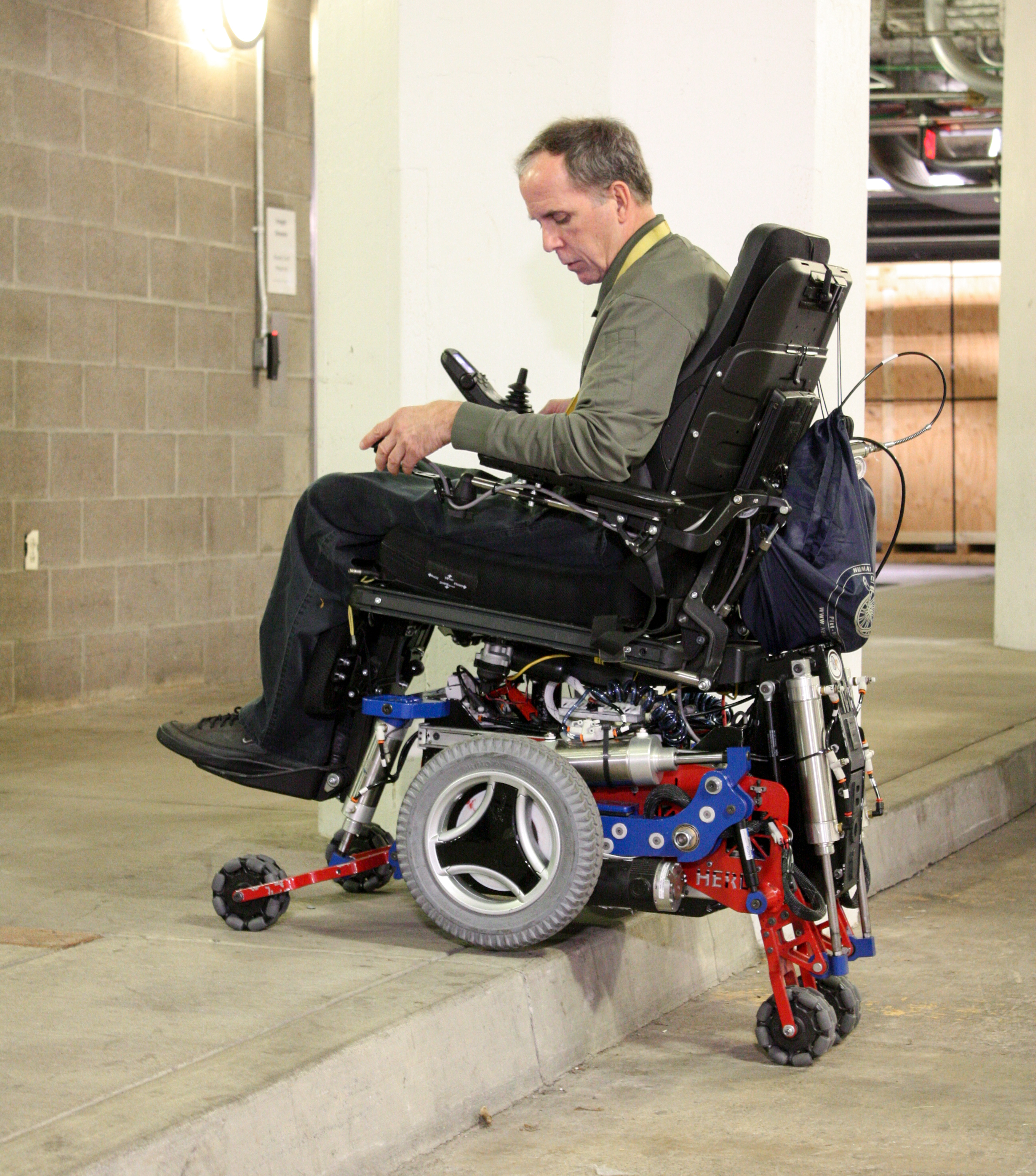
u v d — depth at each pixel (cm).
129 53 680
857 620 292
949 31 1278
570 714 308
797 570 290
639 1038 323
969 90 1460
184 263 711
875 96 1498
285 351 764
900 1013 341
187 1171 215
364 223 422
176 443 712
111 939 317
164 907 344
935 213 1728
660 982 340
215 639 738
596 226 309
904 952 393
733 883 296
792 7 406
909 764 554
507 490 300
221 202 728
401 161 413
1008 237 925
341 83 425
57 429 657
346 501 316
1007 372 925
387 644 328
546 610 305
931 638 977
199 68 713
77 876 373
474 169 414
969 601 1230
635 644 294
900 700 712
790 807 302
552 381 416
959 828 525
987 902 450
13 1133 215
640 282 294
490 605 308
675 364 288
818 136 411
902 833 482
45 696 657
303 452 779
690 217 412
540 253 416
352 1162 244
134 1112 221
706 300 292
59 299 656
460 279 416
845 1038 318
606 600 301
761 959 388
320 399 436
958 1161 256
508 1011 287
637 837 299
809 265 286
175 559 714
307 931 324
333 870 330
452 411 304
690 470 289
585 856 290
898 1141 265
